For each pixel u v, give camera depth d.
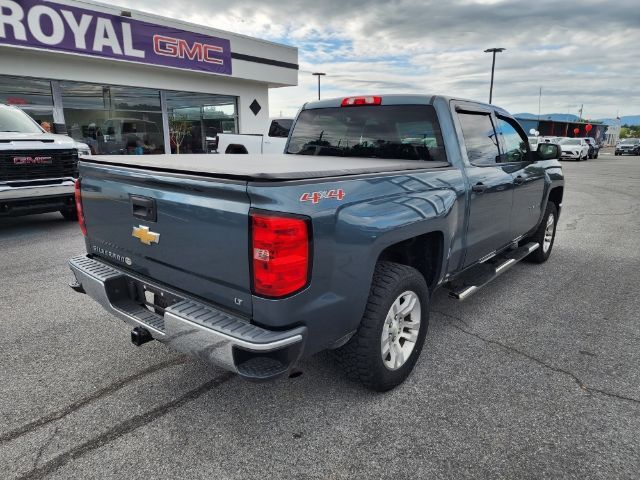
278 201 2.02
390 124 3.72
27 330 3.74
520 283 5.06
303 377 3.05
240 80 16.95
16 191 6.88
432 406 2.74
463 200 3.37
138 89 14.04
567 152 32.34
